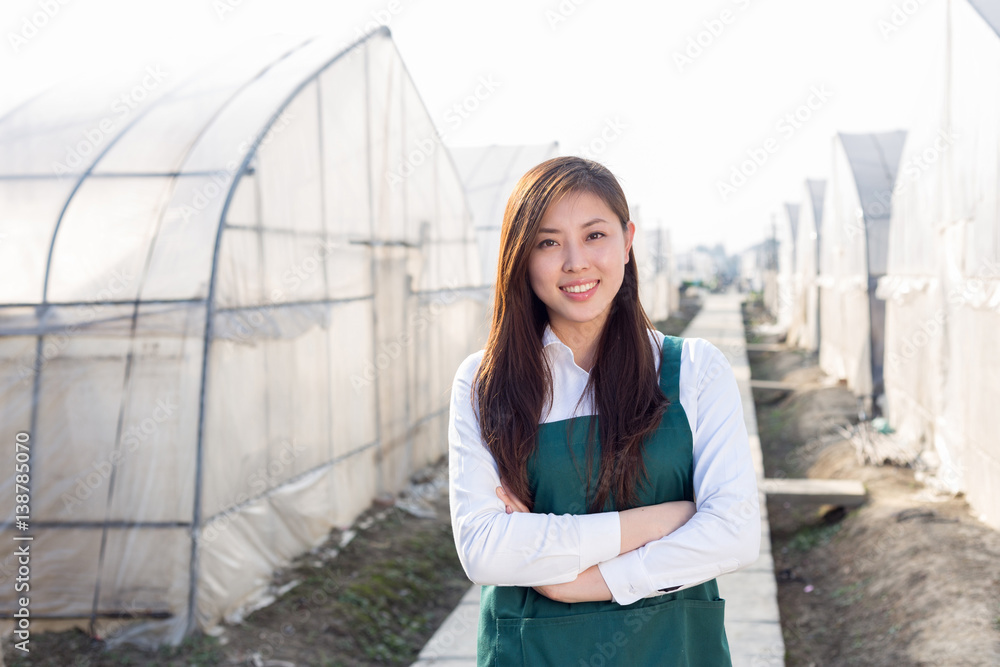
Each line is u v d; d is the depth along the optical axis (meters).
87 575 4.62
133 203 5.09
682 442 1.28
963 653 3.76
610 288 1.27
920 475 6.96
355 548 6.15
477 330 10.36
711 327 26.95
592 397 1.29
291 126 5.88
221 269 4.92
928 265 7.49
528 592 1.27
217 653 4.37
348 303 6.89
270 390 5.55
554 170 1.28
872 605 4.77
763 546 6.01
